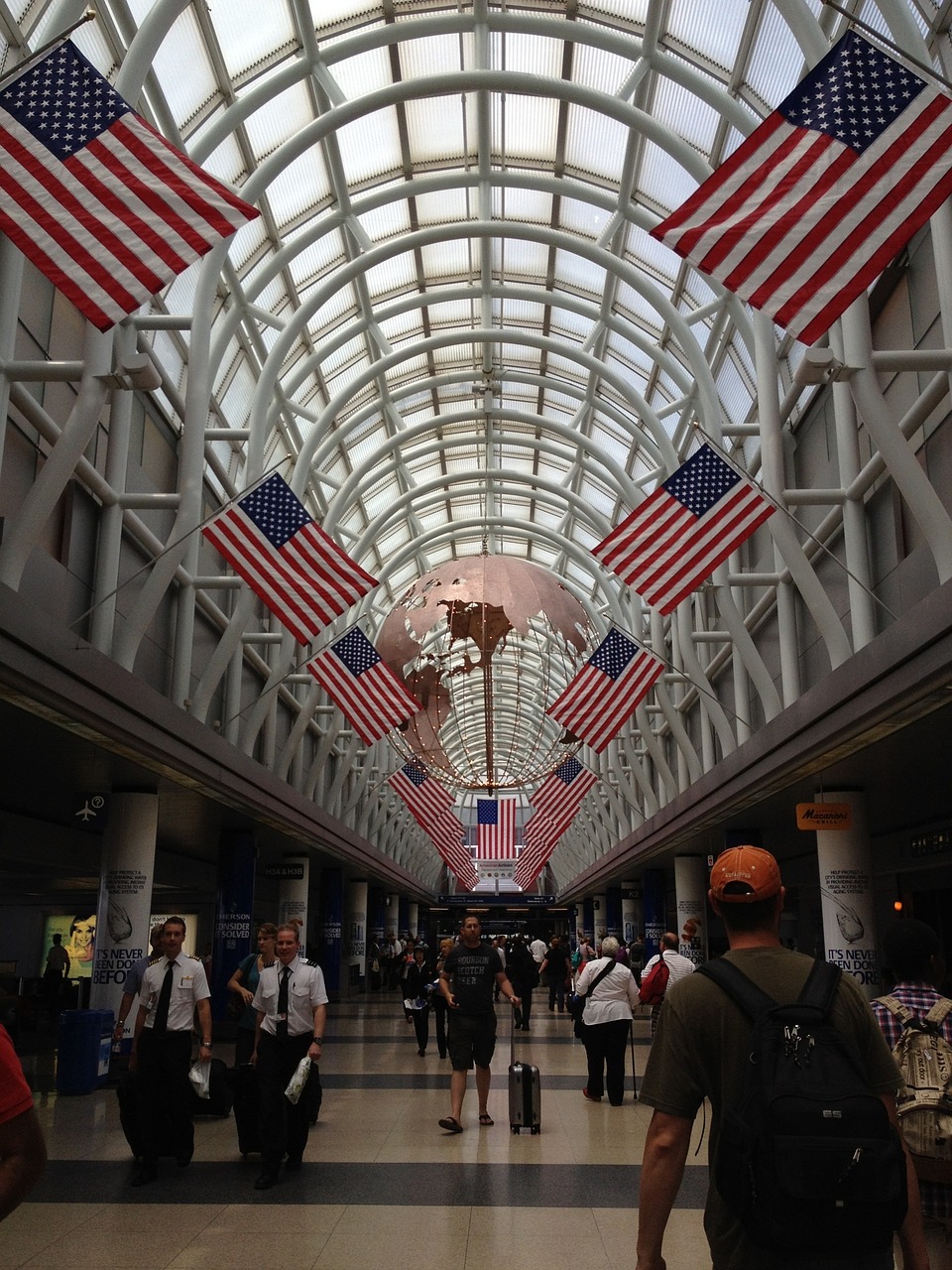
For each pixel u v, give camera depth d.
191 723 15.44
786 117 8.28
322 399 29.45
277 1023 8.22
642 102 20.14
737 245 8.09
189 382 15.61
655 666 19.72
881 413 11.20
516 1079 10.16
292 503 15.05
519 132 22.48
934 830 19.67
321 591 14.68
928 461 13.60
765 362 15.55
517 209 24.97
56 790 17.88
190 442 15.43
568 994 28.12
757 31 17.38
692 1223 6.84
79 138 8.27
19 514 10.96
